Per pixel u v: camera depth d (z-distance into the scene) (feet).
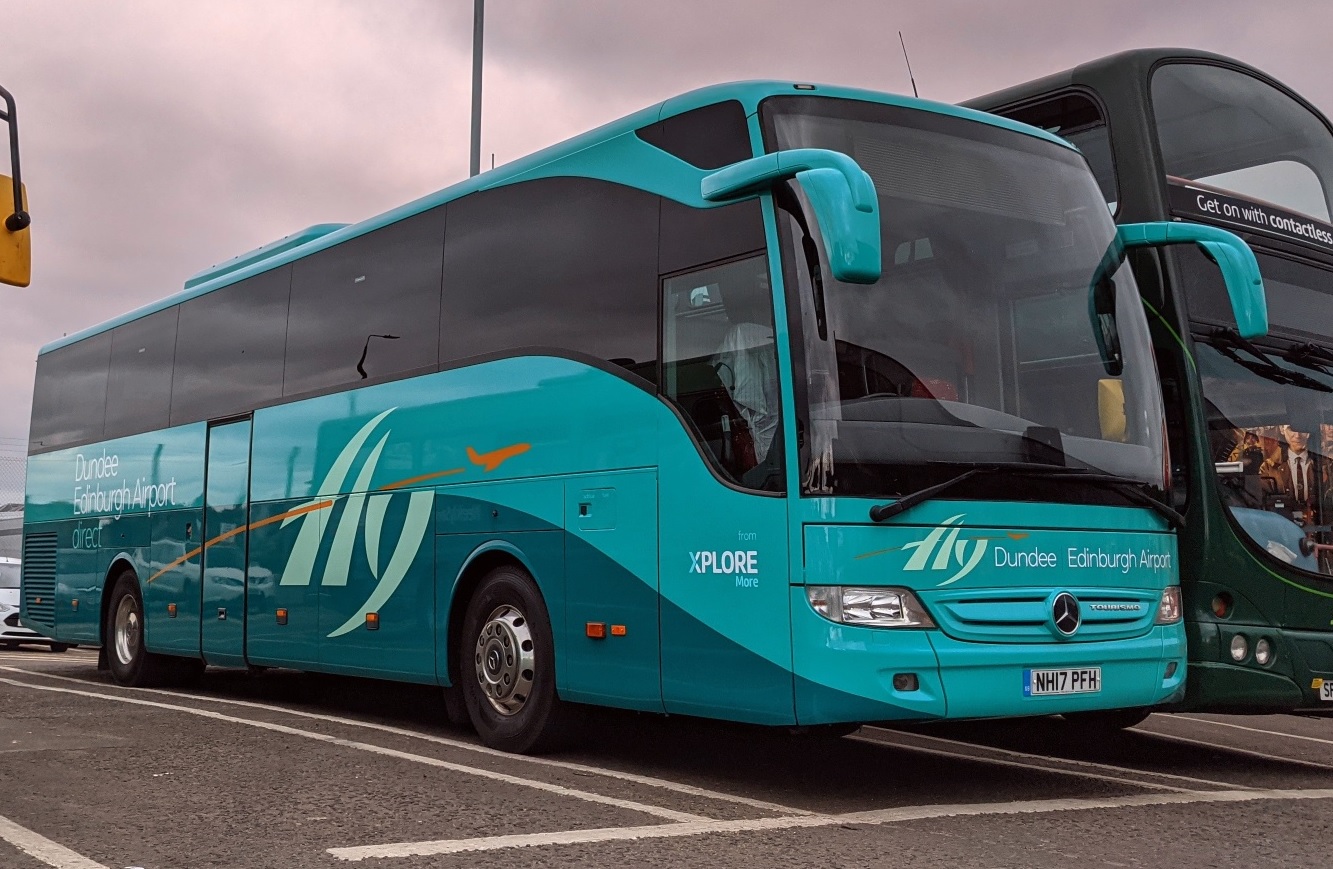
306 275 37.06
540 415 26.94
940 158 24.20
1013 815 20.59
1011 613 21.95
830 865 16.74
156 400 45.03
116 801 20.66
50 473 52.49
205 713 33.65
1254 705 26.78
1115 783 24.52
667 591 23.32
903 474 21.43
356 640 32.76
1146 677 23.65
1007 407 23.09
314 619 34.65
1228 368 27.91
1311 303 30.12
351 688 44.68
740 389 22.40
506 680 27.25
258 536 37.78
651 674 23.56
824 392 21.36
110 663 46.14
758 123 23.09
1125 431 24.61
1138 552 24.06
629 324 25.07
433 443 30.35
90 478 49.01
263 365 38.68
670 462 23.58
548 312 27.25
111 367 48.78
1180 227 26.30
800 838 18.38
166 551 43.04
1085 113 29.50
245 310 40.22
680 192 24.41
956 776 25.11
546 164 28.14
